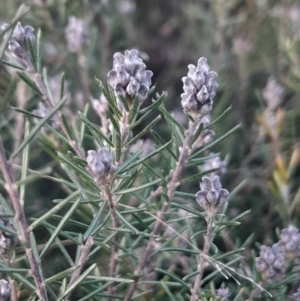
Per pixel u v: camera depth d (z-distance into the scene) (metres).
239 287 0.44
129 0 0.84
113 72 0.36
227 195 0.38
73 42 0.60
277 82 0.71
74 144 0.40
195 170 0.60
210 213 0.38
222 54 0.72
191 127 0.38
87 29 0.68
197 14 0.80
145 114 0.36
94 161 0.34
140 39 0.84
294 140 0.58
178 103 0.76
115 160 0.36
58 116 0.41
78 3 0.74
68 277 0.44
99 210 0.35
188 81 0.37
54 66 0.67
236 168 0.65
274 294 0.42
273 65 0.74
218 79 0.69
